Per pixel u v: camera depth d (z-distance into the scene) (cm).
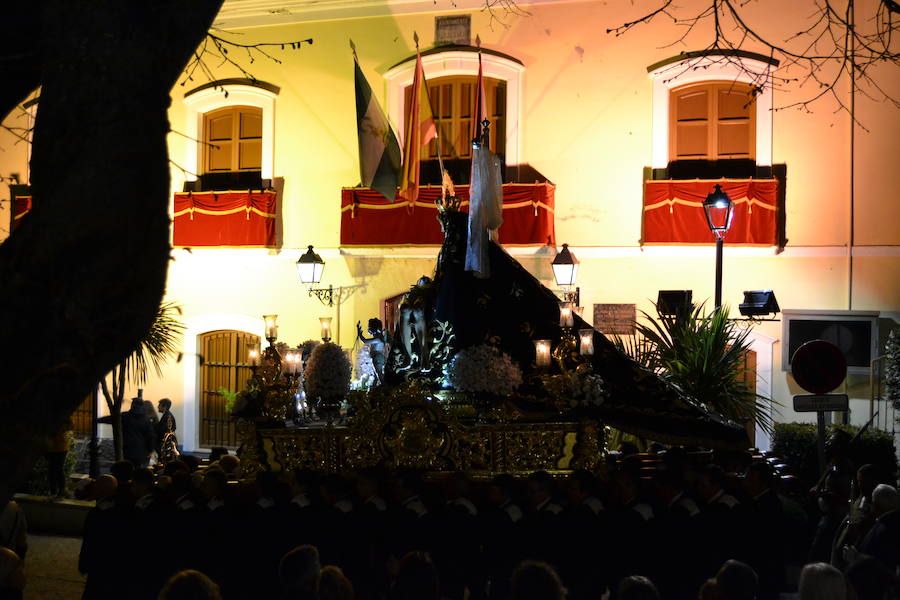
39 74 382
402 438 893
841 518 800
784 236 1585
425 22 1744
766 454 1125
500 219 973
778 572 760
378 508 797
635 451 1100
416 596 441
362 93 1630
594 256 1659
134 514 846
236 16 1819
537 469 889
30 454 287
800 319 1552
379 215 1705
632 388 941
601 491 809
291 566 468
